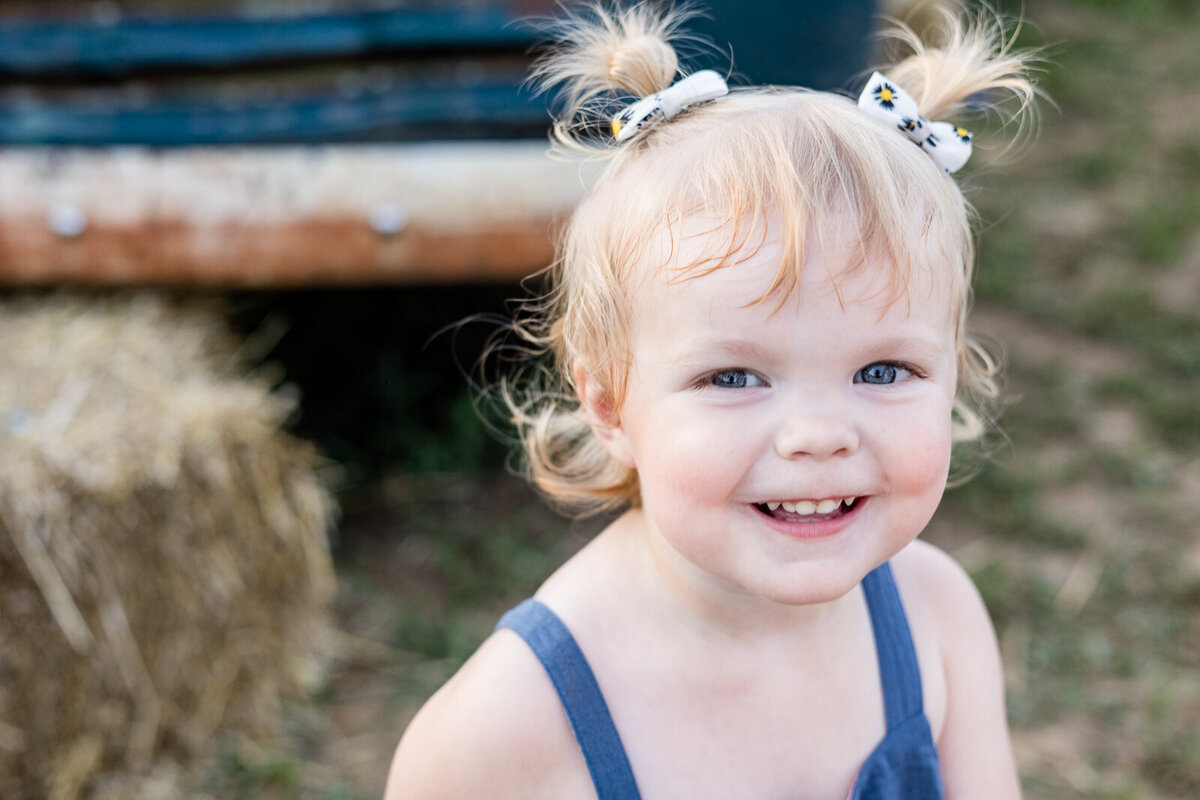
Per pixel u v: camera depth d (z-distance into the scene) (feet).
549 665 3.54
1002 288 14.93
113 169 9.45
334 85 9.77
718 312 3.00
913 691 3.88
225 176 9.52
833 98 3.63
